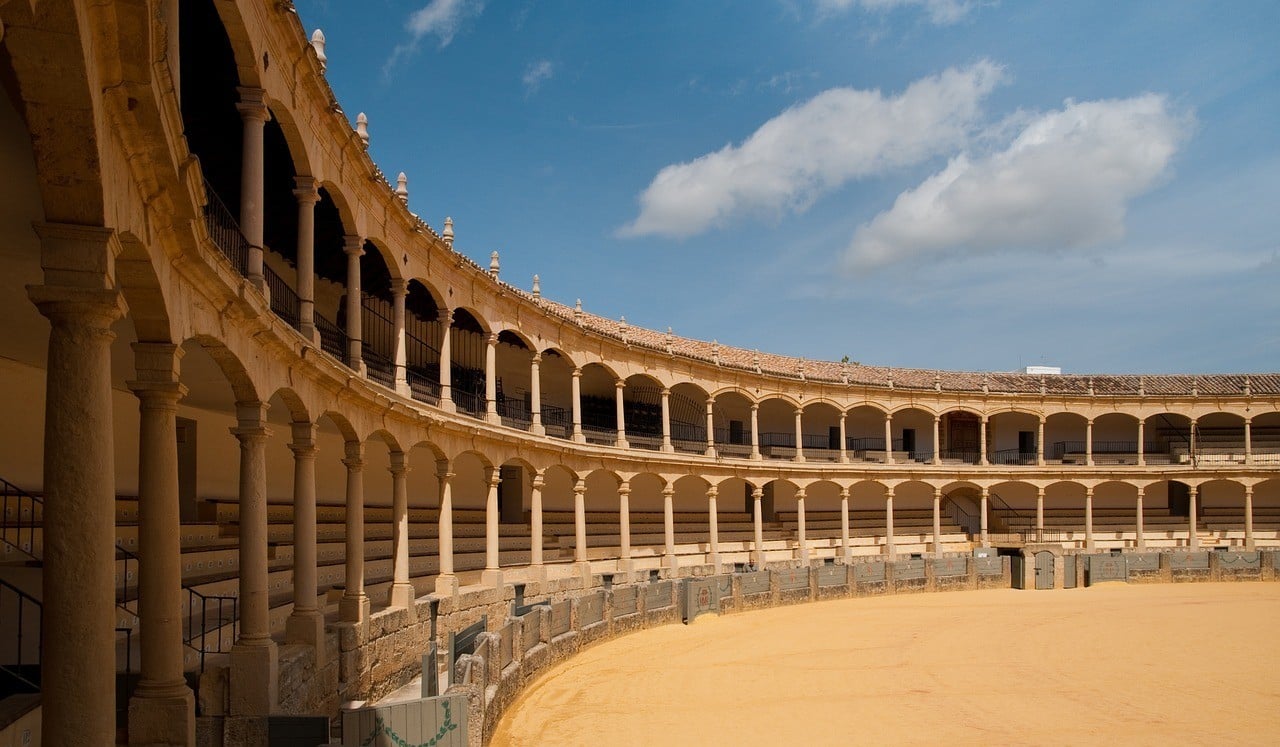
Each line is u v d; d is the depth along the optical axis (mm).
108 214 8438
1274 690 24859
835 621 37000
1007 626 36094
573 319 38656
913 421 65875
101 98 8031
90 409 8453
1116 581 52594
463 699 15070
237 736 13820
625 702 21500
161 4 10102
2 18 6707
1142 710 22219
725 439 57406
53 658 8352
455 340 38375
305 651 17125
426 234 26234
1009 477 60531
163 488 11578
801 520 52812
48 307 8320
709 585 37531
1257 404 63281
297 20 16438
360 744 13898
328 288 30000
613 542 45062
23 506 17984
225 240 15469
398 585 23969
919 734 19438
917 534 60438
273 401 21578
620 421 42938
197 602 19422
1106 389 63906
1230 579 54562
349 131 20172
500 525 39125
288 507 27281
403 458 24781
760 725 19750
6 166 9359
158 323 11203
